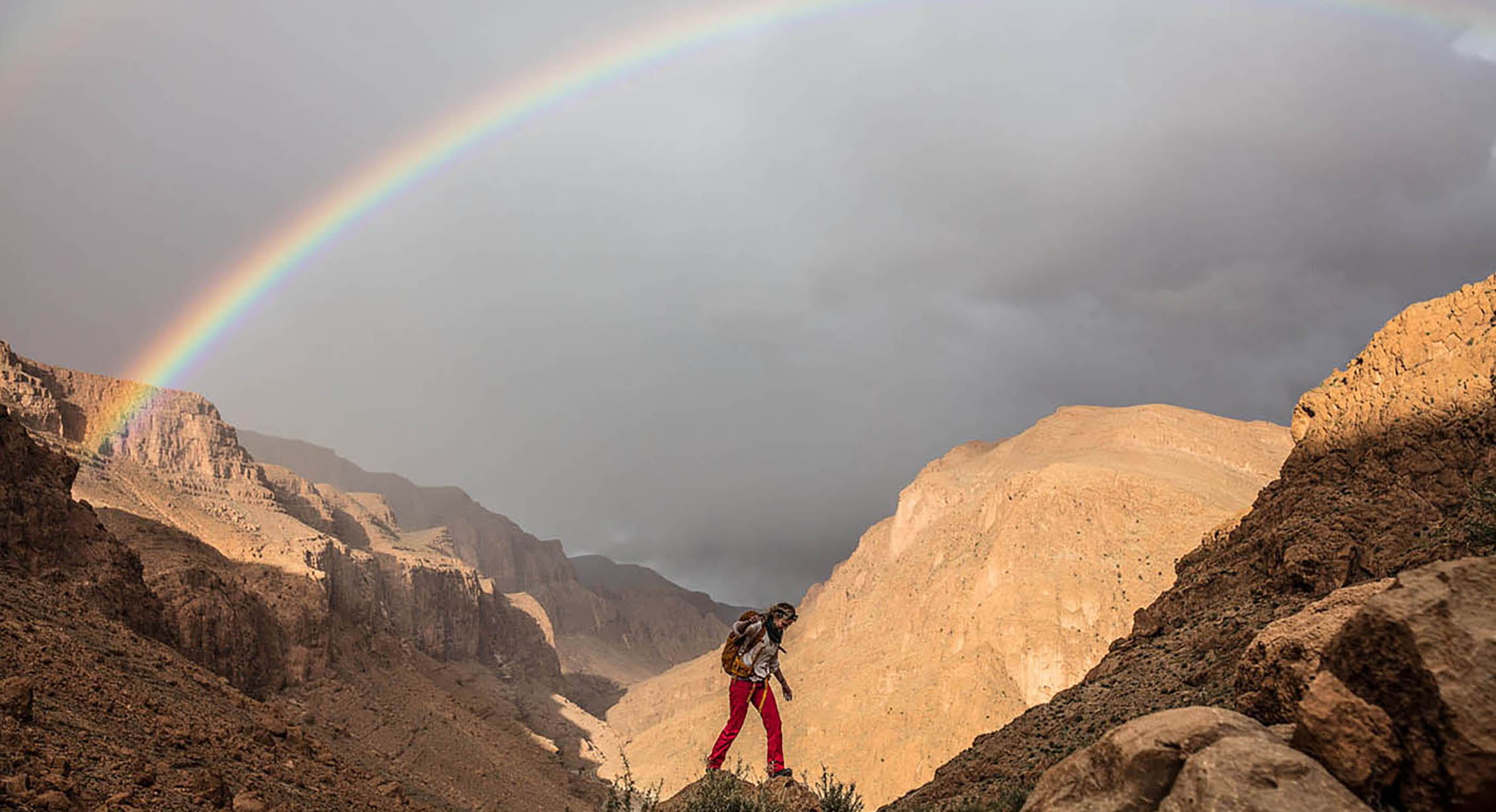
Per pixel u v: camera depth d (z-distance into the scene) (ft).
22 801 46.78
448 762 404.16
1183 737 22.79
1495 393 92.02
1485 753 19.81
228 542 462.60
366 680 451.94
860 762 492.54
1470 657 20.76
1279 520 115.75
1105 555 529.04
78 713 71.20
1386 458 102.37
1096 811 22.86
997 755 118.73
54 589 126.93
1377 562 90.63
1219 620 110.11
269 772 85.81
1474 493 87.61
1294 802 20.76
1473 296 101.24
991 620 528.63
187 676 118.93
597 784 495.82
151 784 58.80
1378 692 22.07
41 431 453.99
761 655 40.42
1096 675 129.90
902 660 567.18
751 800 36.14
